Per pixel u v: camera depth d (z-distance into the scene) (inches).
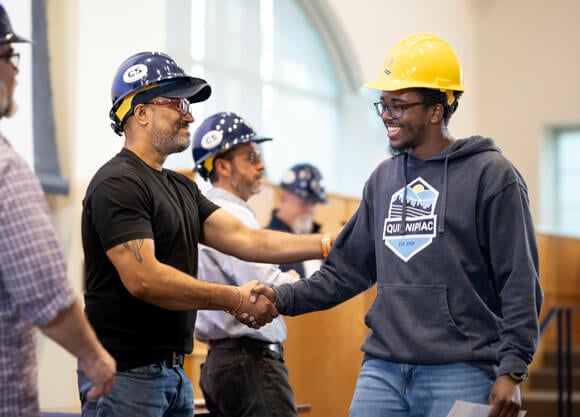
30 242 80.9
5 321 82.8
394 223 107.5
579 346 354.3
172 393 109.0
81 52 250.1
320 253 126.0
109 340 105.0
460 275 103.0
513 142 488.1
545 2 486.0
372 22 435.2
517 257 100.7
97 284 106.5
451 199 104.5
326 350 177.5
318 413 175.2
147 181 108.3
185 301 106.0
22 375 84.1
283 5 402.9
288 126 403.5
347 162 436.5
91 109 253.1
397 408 104.7
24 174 82.9
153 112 111.3
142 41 271.3
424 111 107.4
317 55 425.4
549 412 296.7
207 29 355.9
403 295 104.9
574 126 482.0
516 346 98.7
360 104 439.2
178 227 109.9
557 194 488.1
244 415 130.3
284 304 115.0
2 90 86.3
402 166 109.3
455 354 101.4
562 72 481.4
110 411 103.6
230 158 144.6
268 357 132.6
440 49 109.3
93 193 105.6
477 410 96.5
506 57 491.5
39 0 243.0
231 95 369.4
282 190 210.4
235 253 123.7
